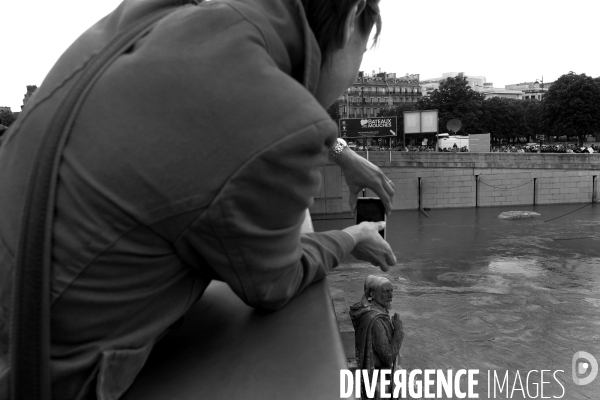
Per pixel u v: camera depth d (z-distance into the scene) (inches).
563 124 2203.5
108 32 31.0
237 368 28.5
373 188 53.5
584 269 791.7
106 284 26.0
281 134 26.2
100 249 25.4
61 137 26.2
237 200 26.2
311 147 26.8
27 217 24.7
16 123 28.7
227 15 28.5
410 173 1352.1
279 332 31.8
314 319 32.8
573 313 608.7
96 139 26.0
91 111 26.6
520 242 971.9
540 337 537.6
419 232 1086.4
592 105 2133.4
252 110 26.5
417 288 722.2
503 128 2748.5
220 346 31.6
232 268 28.4
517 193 1326.3
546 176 1317.7
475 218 1206.3
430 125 1651.1
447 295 689.6
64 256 25.3
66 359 25.8
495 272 791.1
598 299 658.2
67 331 25.8
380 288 175.6
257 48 28.2
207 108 26.2
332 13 32.5
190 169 25.8
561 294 682.2
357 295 669.3
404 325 581.6
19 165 26.9
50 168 25.6
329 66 35.1
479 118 2669.8
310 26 33.1
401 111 2878.9
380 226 47.4
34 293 24.0
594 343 521.3
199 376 28.7
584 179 1309.1
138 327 27.9
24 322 23.8
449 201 1341.0
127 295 26.7
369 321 168.6
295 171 26.8
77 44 30.4
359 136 1612.9
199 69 26.7
